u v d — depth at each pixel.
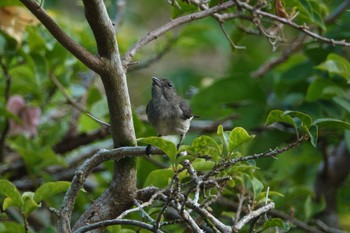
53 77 12.48
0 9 11.66
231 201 11.41
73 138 13.23
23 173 12.77
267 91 13.52
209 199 8.92
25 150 11.66
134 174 8.50
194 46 16.06
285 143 12.99
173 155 7.76
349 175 14.73
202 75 15.76
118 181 8.46
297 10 11.63
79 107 12.53
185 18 9.34
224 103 12.70
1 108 11.72
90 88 13.88
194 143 7.77
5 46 12.00
